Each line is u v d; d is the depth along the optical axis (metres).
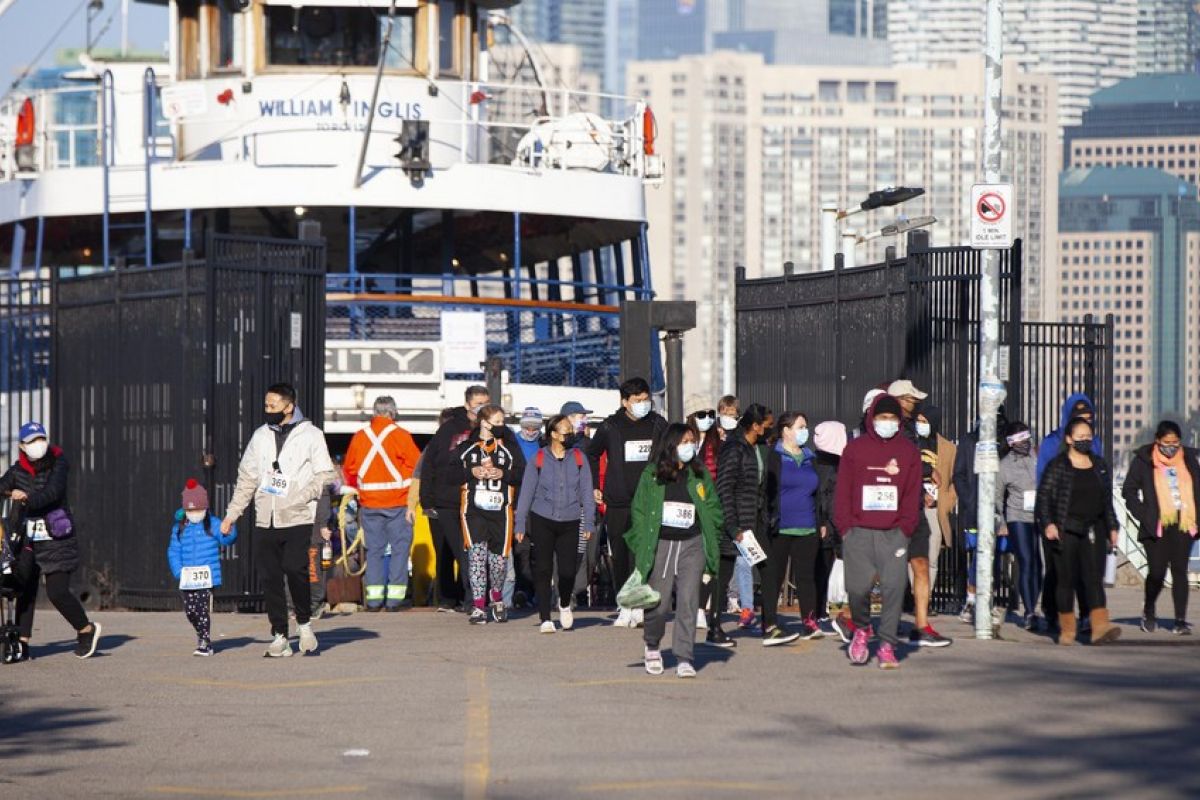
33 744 22.19
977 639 32.22
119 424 41.09
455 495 37.88
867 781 18.94
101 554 41.50
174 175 52.59
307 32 53.38
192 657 30.50
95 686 27.03
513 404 51.22
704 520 27.09
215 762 20.78
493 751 20.95
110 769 20.50
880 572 28.09
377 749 21.33
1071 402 33.59
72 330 42.91
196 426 38.75
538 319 59.34
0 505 38.19
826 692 25.41
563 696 25.27
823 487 32.00
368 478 39.88
